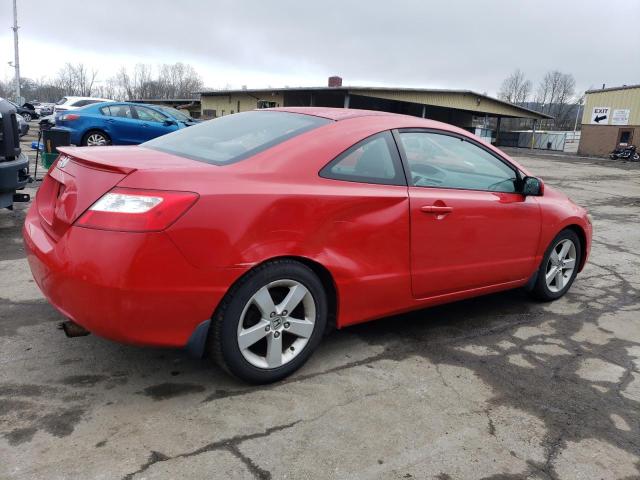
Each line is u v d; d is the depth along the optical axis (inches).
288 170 110.7
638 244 284.8
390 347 137.2
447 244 135.9
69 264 95.3
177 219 94.0
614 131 1312.7
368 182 121.6
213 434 96.2
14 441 90.5
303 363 119.1
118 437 93.5
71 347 124.9
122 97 3129.9
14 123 211.2
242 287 103.7
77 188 102.3
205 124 144.9
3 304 147.3
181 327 99.1
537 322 161.0
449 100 1316.4
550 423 107.3
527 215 156.0
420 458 93.7
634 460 97.3
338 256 116.2
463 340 144.6
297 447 94.2
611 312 173.3
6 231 225.6
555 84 3193.9
